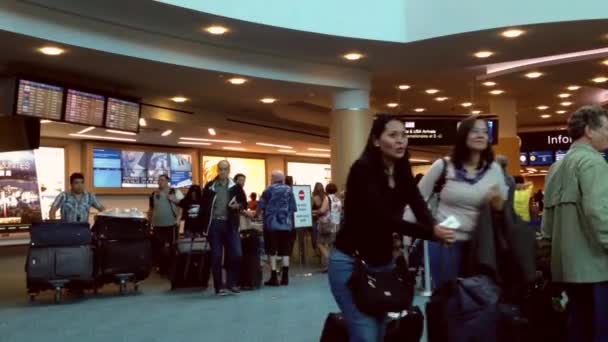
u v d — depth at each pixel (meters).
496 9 7.74
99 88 9.90
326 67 9.91
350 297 2.94
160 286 9.02
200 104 12.62
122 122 9.59
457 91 12.42
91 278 7.81
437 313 3.15
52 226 7.75
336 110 10.39
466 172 3.56
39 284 7.57
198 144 20.16
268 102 12.12
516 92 12.66
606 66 10.16
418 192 3.07
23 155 16.97
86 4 6.82
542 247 3.76
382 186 2.91
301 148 22.41
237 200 7.98
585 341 3.58
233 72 8.88
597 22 7.52
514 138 13.37
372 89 12.18
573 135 3.60
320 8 7.98
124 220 8.23
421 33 8.24
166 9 6.99
